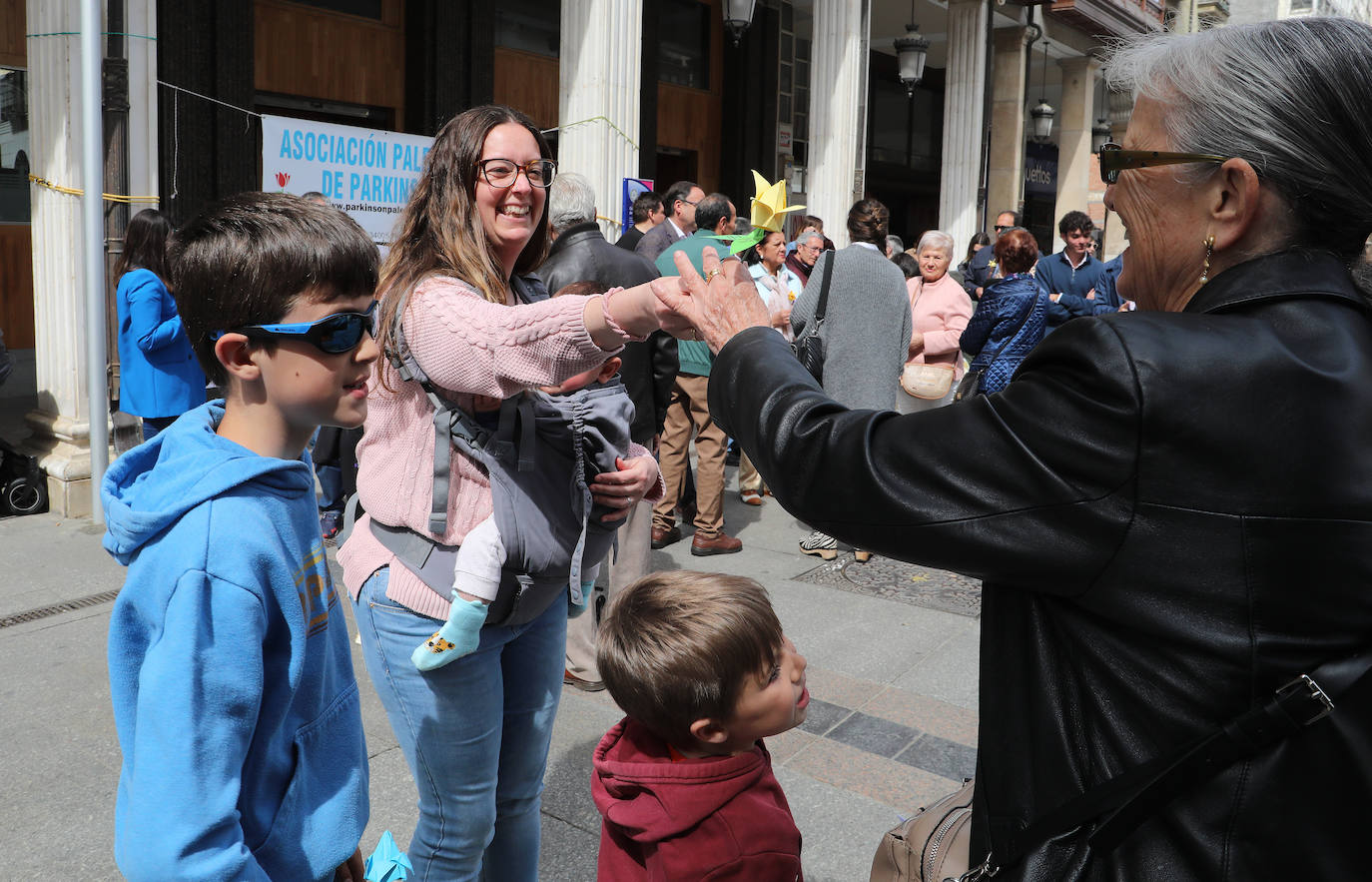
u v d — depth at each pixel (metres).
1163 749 0.93
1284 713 0.88
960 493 0.98
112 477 1.30
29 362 9.44
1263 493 0.88
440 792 1.87
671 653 1.40
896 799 3.01
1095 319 0.96
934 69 17.78
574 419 1.82
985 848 1.08
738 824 1.43
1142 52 1.10
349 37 9.50
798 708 1.50
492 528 1.72
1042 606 1.04
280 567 1.22
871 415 1.07
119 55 5.17
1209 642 0.90
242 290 1.22
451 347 1.62
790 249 7.39
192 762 1.12
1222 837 0.91
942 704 3.66
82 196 5.33
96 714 3.38
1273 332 0.94
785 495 1.11
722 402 1.23
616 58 6.83
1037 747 1.02
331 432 4.39
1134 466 0.91
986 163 13.21
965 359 7.39
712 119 13.34
